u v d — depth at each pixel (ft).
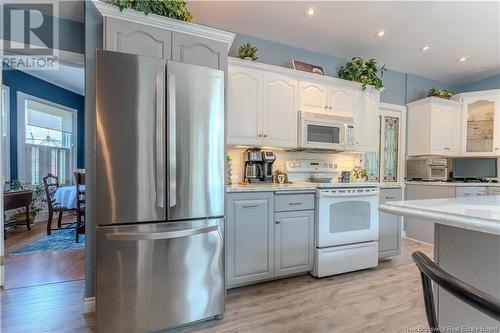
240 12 8.50
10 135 14.08
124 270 5.23
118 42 5.84
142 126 5.31
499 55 11.40
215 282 6.00
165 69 5.49
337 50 10.96
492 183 11.91
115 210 5.17
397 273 8.85
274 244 7.84
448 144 12.87
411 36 9.96
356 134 10.55
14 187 13.56
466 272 3.36
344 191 8.63
